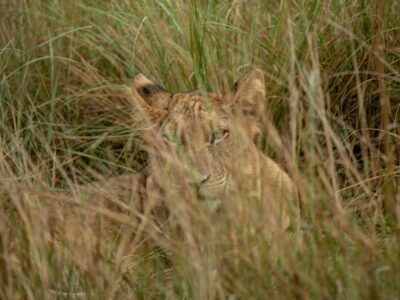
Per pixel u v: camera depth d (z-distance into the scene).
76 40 13.02
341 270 6.98
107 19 13.00
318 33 11.35
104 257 8.05
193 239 7.24
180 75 11.52
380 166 10.17
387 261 6.96
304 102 10.69
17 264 7.86
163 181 8.20
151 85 9.66
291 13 11.90
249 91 9.26
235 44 11.76
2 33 13.23
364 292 6.59
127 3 12.84
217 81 10.91
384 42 11.20
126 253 8.82
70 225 8.75
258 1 12.27
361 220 8.77
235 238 7.36
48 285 7.43
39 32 13.22
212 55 11.43
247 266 7.08
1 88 12.26
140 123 10.76
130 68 11.88
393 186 8.94
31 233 7.50
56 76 12.67
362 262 6.82
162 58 11.85
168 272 8.06
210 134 8.85
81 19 13.26
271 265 6.92
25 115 12.08
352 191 9.70
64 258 8.11
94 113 12.24
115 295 7.73
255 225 7.31
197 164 8.58
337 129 10.87
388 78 10.98
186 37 11.62
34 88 12.70
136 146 11.42
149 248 8.59
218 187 8.59
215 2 12.44
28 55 12.81
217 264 7.21
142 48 12.09
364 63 11.12
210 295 7.03
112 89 12.24
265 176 8.56
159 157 8.98
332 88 11.02
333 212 7.52
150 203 8.45
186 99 9.20
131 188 9.46
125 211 9.30
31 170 10.18
